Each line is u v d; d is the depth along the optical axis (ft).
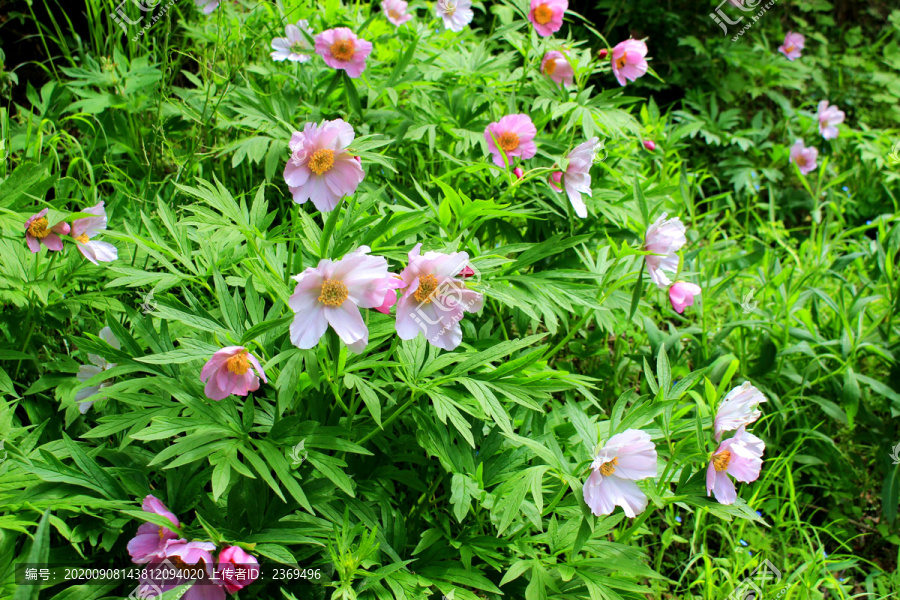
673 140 7.93
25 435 4.48
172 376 4.41
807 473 6.10
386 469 4.68
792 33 10.83
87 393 4.62
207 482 4.47
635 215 5.83
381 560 4.51
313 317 4.11
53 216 4.59
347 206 4.58
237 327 4.38
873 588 5.54
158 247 4.60
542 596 4.43
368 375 4.69
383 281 4.12
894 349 6.08
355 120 5.74
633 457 4.28
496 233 5.65
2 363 4.83
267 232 4.73
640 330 6.22
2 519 4.09
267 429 4.41
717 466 4.41
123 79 5.96
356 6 6.49
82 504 4.23
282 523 4.33
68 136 5.52
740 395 4.42
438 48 6.45
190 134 6.01
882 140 8.99
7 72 6.12
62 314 4.82
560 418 4.99
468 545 4.57
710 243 7.43
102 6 6.41
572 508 4.63
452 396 4.54
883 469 5.94
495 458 4.72
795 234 9.33
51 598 4.11
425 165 6.07
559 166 4.97
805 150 9.41
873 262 6.52
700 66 10.34
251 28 6.13
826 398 6.20
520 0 6.03
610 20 10.16
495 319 5.79
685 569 5.26
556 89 6.07
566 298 4.85
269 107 5.69
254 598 4.33
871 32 12.43
